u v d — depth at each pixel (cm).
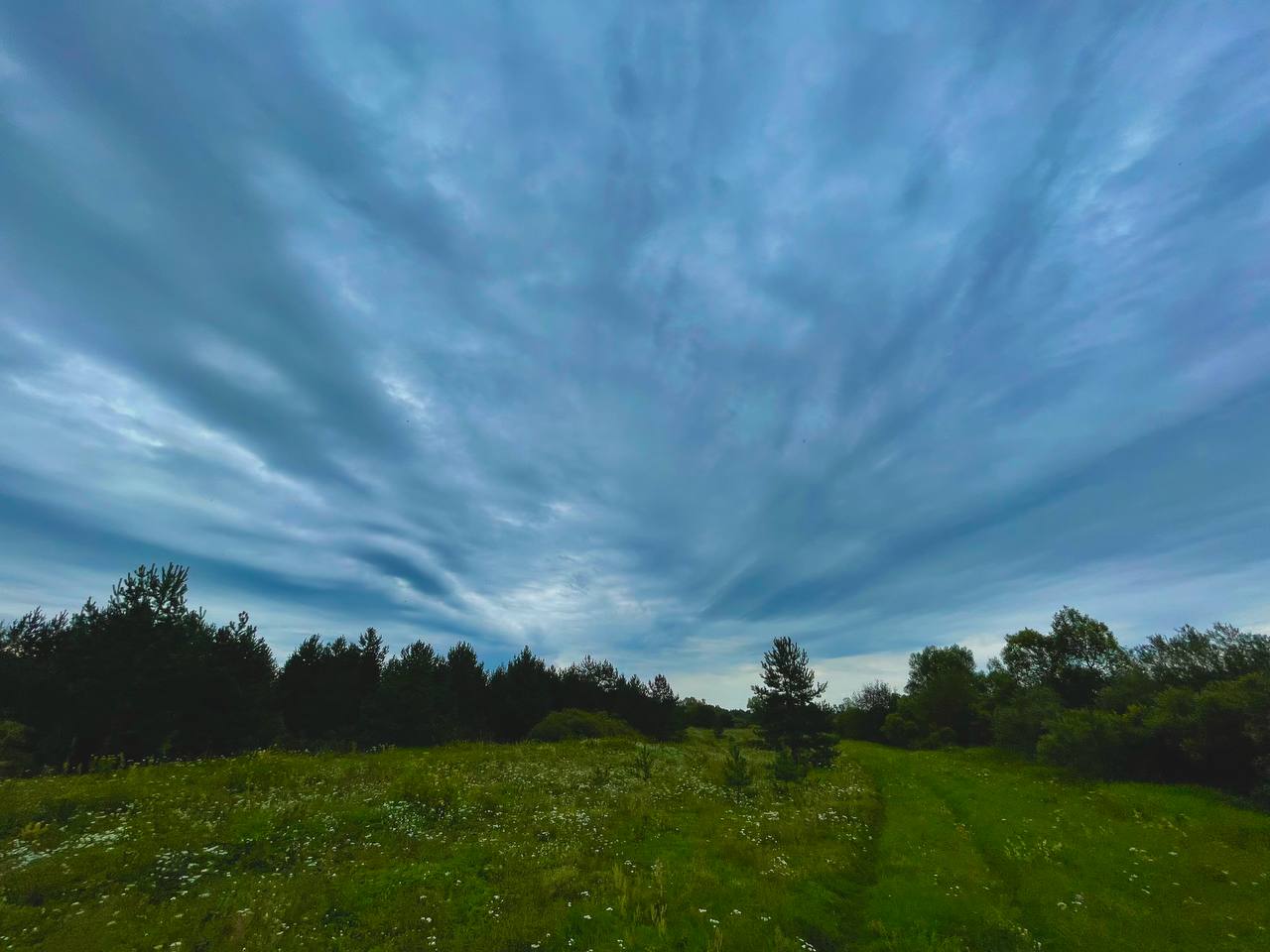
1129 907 1202
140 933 855
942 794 2781
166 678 3578
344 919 958
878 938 1078
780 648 4000
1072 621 6297
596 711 6406
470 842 1388
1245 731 2283
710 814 1827
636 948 902
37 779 1812
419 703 5006
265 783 1862
